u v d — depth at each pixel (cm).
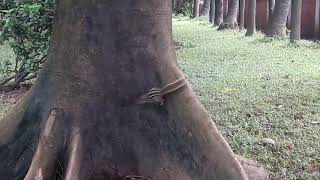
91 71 333
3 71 883
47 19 780
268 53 1338
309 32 1869
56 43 341
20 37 807
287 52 1345
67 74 336
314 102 751
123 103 338
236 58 1269
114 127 340
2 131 352
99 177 342
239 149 528
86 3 328
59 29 338
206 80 945
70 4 331
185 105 339
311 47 1430
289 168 480
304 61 1180
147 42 335
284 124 621
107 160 341
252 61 1203
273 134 584
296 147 537
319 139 563
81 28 331
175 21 3117
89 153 338
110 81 335
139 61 335
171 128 340
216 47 1530
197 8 3359
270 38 1627
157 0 335
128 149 342
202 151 334
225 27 2231
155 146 342
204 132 335
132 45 333
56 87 340
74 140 332
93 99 335
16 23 778
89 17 329
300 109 703
